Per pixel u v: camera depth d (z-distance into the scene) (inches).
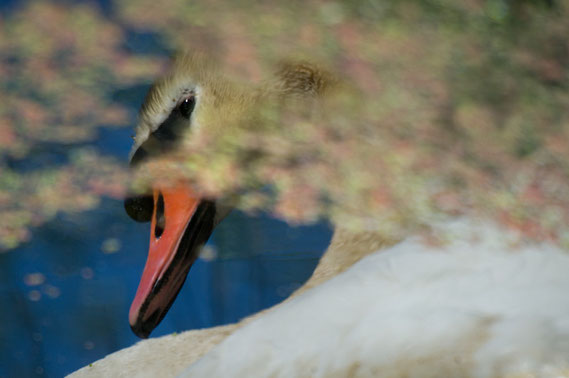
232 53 318.3
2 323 302.0
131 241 327.3
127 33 382.3
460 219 181.6
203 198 292.8
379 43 340.5
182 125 307.1
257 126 312.8
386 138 299.3
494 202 206.5
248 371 146.5
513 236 164.1
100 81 378.0
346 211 272.7
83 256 323.0
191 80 309.0
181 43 347.9
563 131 302.4
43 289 310.7
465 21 362.3
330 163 297.6
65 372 289.9
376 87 324.5
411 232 175.9
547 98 331.6
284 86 323.3
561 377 124.2
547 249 155.9
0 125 352.5
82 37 389.4
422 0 360.5
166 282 279.6
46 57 374.6
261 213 315.6
